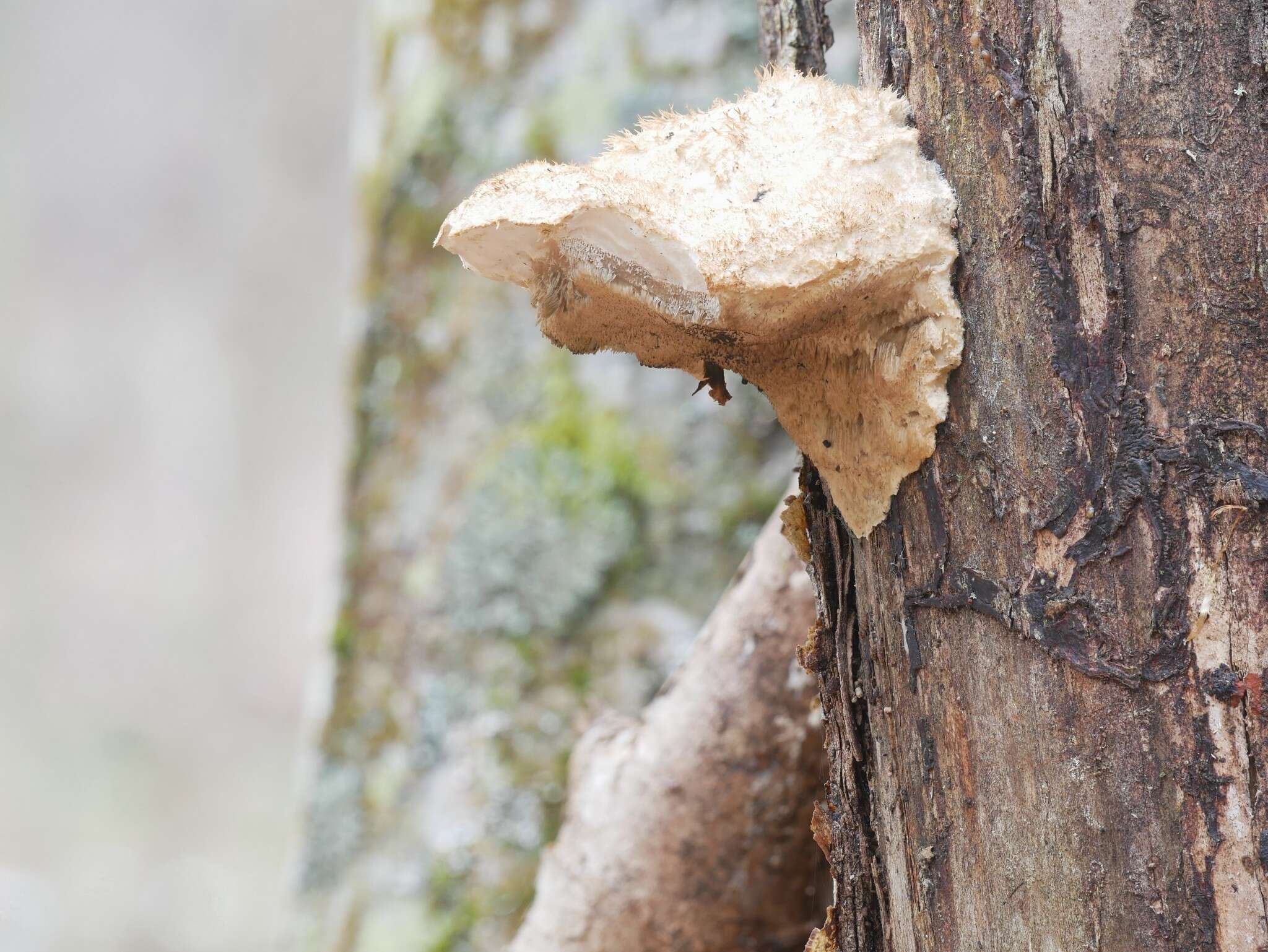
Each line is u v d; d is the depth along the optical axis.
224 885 2.60
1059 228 0.51
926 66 0.52
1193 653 0.50
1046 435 0.51
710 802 0.64
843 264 0.51
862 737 0.54
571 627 0.91
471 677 0.92
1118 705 0.50
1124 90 0.50
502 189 0.51
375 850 0.92
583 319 0.53
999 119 0.51
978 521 0.52
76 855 2.71
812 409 0.53
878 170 0.52
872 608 0.53
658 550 0.91
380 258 1.02
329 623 0.99
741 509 0.91
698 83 0.95
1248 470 0.50
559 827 0.88
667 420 0.93
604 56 0.97
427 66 1.02
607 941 0.65
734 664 0.64
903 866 0.53
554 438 0.94
